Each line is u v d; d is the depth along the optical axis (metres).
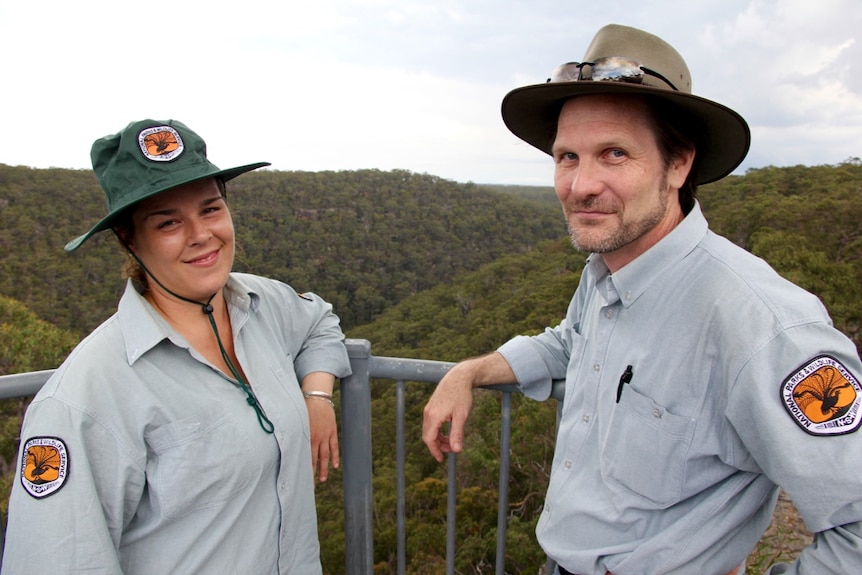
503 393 1.39
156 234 1.04
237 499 1.06
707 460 0.94
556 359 1.32
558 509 1.11
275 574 1.14
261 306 1.27
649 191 0.98
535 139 1.24
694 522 0.95
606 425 1.04
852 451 0.77
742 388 0.85
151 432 0.98
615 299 1.05
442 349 34.44
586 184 0.98
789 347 0.81
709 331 0.91
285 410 1.15
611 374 1.04
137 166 0.98
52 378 0.95
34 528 0.87
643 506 0.98
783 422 0.80
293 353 1.36
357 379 1.46
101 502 0.93
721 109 0.94
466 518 8.23
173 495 0.99
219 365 1.14
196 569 1.02
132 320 1.01
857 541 0.76
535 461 8.66
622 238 0.99
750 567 2.14
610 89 0.93
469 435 9.76
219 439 1.03
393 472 13.22
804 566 0.83
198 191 1.04
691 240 0.97
